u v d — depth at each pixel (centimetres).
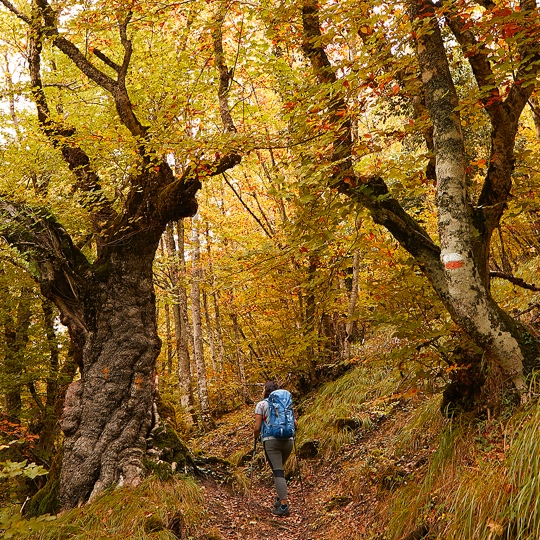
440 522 366
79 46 927
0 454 928
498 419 409
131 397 642
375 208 480
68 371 1146
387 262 536
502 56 376
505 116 459
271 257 633
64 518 518
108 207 812
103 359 653
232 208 1512
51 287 679
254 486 736
